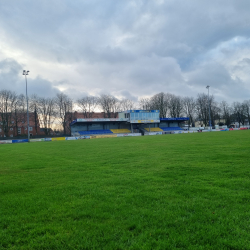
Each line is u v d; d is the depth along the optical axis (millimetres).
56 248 3646
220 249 3441
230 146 18094
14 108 74125
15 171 10922
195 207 5000
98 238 3818
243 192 5984
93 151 19797
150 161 12156
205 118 101438
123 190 6629
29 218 4777
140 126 87188
